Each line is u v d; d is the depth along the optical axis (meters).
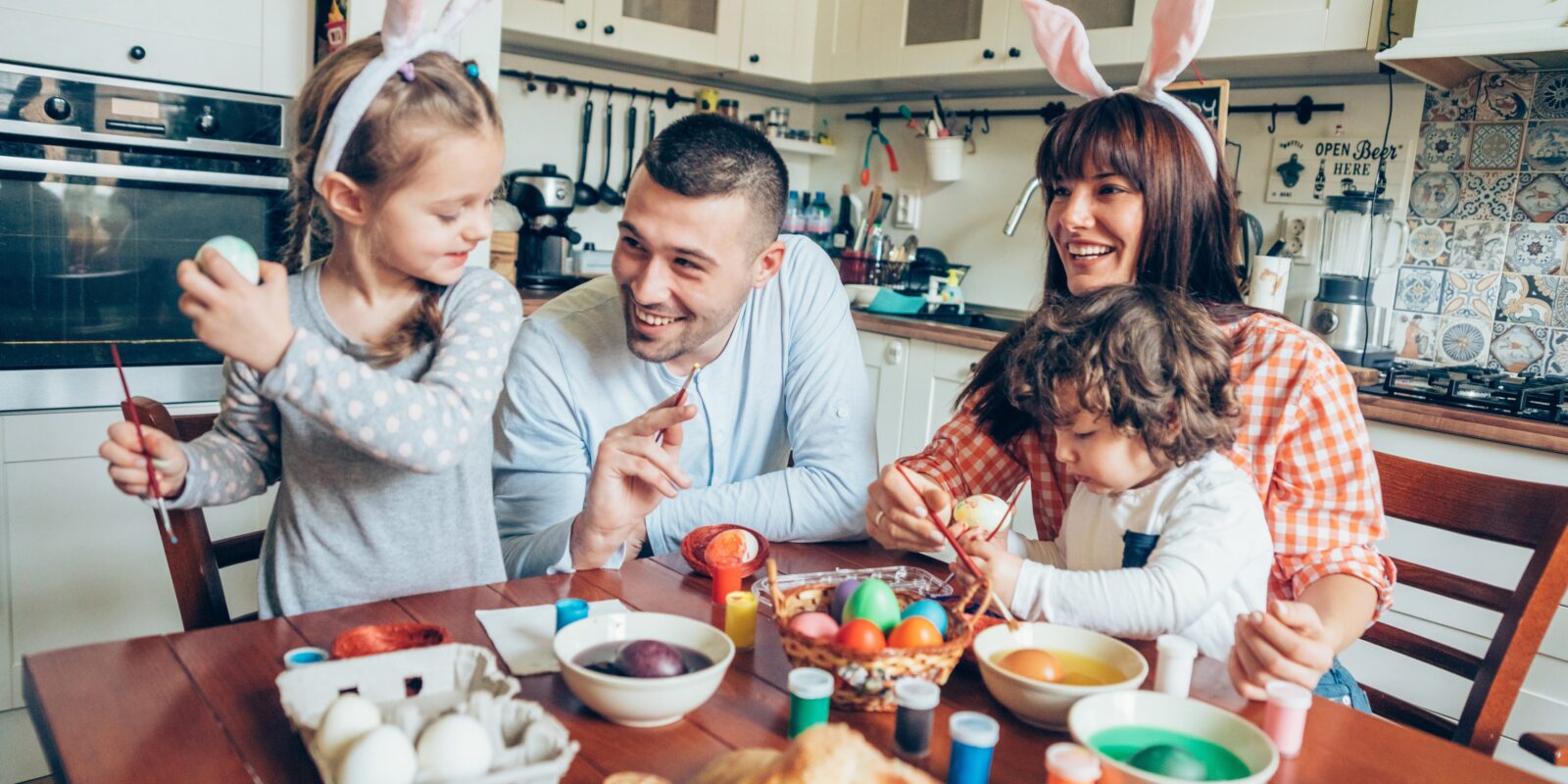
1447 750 0.87
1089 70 1.45
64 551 2.15
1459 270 2.59
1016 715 0.89
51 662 0.90
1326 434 1.23
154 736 0.79
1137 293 1.14
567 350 1.47
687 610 1.10
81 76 2.06
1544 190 2.45
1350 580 1.17
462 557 1.24
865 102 3.93
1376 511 1.22
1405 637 1.37
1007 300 3.56
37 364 2.12
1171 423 1.08
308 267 1.19
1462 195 2.58
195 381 2.28
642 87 3.67
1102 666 0.92
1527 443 1.97
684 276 1.26
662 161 1.22
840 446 1.48
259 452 1.18
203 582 1.17
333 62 1.05
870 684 0.85
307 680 0.78
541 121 3.49
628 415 1.50
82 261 2.14
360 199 1.03
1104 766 0.73
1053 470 1.44
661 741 0.81
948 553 1.36
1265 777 0.72
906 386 3.10
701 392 1.50
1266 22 2.58
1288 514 1.24
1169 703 0.83
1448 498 1.34
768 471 1.62
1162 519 1.12
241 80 2.24
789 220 3.81
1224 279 1.40
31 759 2.16
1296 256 2.89
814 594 1.01
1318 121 2.84
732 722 0.85
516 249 3.15
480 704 0.74
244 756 0.77
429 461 0.95
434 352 1.12
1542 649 2.01
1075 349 1.10
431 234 1.03
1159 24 1.32
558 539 1.25
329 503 1.17
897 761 0.68
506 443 1.49
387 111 0.98
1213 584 1.03
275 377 0.85
